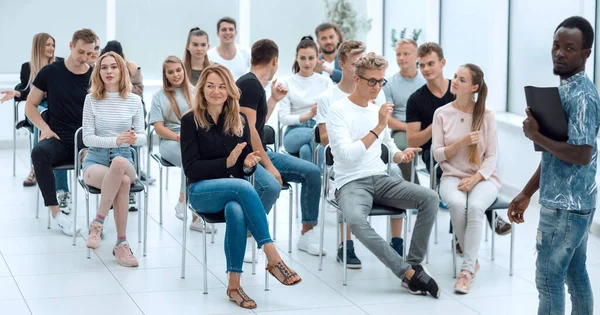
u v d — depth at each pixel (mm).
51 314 4410
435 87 5672
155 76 9719
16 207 6672
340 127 4957
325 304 4629
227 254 4574
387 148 5172
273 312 4492
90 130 5492
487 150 5191
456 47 8406
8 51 9031
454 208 5027
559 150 3547
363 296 4766
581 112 3494
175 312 4469
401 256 5289
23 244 5672
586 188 3611
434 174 5352
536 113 3611
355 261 5273
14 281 4922
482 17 7867
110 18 9445
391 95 6348
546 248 3719
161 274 5105
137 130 5633
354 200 4867
